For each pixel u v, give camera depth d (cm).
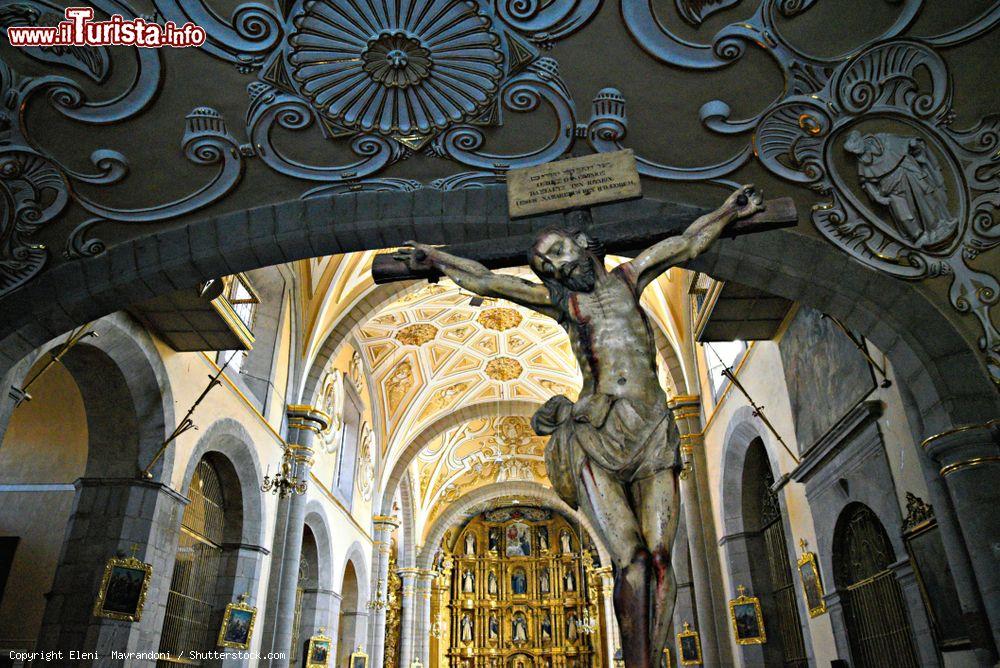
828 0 565
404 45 600
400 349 2222
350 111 630
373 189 673
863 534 891
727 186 638
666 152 638
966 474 546
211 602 1214
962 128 589
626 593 230
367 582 2147
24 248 639
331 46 600
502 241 356
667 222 348
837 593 937
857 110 596
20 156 623
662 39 593
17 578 1069
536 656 3419
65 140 627
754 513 1316
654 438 251
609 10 583
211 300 940
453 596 3562
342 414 1877
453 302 2062
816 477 977
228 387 1218
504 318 2184
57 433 1172
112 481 973
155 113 627
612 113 627
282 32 590
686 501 1434
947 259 597
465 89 624
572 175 422
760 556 1294
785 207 330
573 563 3619
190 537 1161
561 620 3497
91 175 638
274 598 1337
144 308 958
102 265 650
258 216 666
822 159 613
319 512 1648
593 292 286
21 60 596
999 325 580
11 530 1101
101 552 935
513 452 2962
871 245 612
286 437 1449
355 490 2027
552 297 295
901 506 759
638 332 276
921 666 732
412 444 2425
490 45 602
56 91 605
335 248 678
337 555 1830
